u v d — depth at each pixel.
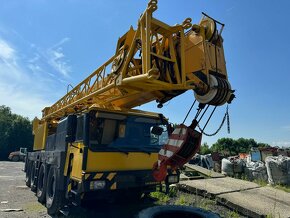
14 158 36.22
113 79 5.20
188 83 4.15
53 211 5.94
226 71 4.31
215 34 4.23
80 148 5.28
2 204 7.30
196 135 4.05
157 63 4.33
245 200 6.61
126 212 6.12
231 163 13.71
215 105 4.06
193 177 9.68
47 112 10.59
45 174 7.45
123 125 5.78
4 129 44.81
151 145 6.03
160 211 4.19
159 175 4.15
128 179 5.31
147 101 5.71
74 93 7.95
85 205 6.37
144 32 4.36
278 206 6.29
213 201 6.97
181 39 4.33
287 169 10.95
